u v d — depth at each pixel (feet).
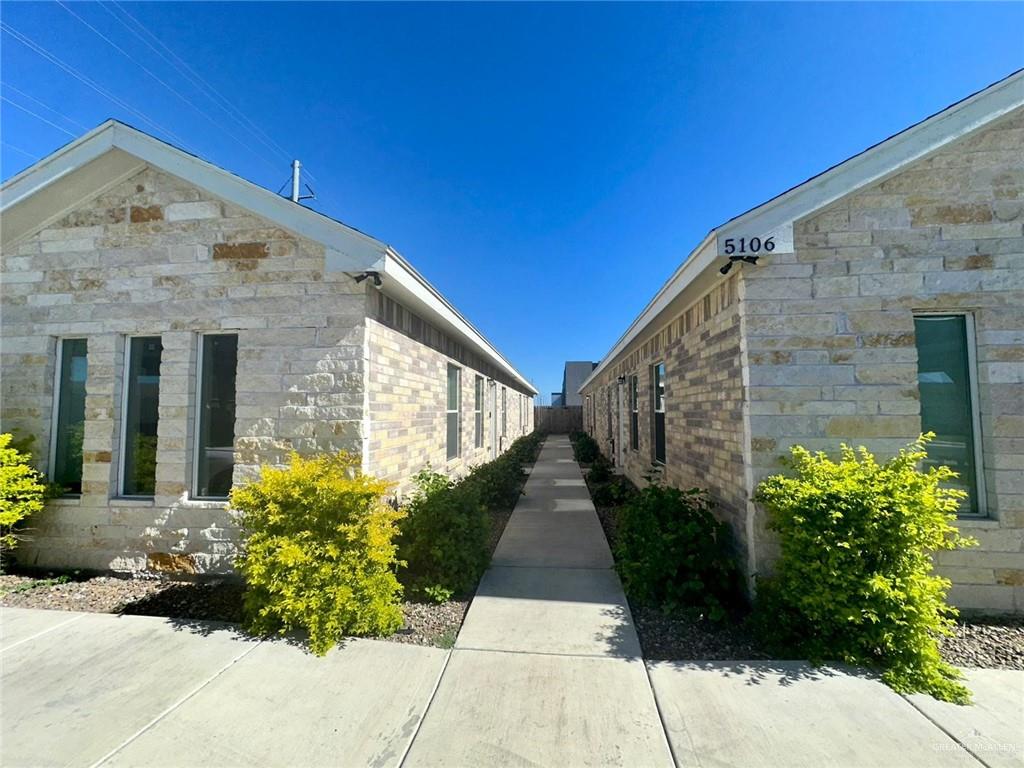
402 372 18.02
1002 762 6.69
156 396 15.99
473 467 30.96
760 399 12.59
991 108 12.10
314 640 10.32
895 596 9.14
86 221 15.99
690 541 12.87
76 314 15.94
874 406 12.31
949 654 10.13
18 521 15.58
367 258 14.16
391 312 16.98
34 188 14.96
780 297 12.69
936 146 12.14
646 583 12.59
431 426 21.99
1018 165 12.32
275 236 15.14
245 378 15.02
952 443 12.52
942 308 12.35
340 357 14.66
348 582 11.10
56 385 16.37
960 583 11.97
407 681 9.01
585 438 56.18
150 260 15.62
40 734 7.43
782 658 9.91
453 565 13.65
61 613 12.33
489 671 9.36
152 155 14.97
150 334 15.81
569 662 9.69
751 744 7.13
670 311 20.02
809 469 11.34
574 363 136.26
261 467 14.24
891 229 12.48
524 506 26.32
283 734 7.45
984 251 12.30
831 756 6.84
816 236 12.65
